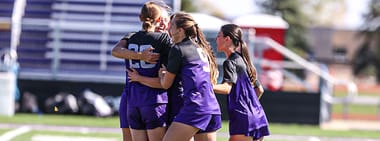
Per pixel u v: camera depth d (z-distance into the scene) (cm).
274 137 4319
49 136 3975
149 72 2272
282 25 6122
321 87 5453
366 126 5816
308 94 5322
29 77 5347
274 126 5066
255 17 6169
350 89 6575
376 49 19188
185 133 2203
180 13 2267
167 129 2277
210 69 2272
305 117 5316
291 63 6272
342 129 5216
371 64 19200
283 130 4747
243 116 2336
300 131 4747
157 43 2277
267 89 5519
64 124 4600
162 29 2314
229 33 2352
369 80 19338
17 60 5900
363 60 19312
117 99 5262
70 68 5825
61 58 5881
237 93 2339
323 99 5528
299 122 5312
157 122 2266
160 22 2312
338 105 10075
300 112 5312
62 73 5462
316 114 5322
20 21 6084
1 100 5172
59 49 5847
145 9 2298
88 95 5238
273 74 5612
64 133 4141
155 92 2262
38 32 5984
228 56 2369
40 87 5294
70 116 5172
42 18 6278
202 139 2244
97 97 5250
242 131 2339
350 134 4738
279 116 5309
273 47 5547
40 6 6338
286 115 5303
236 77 2330
